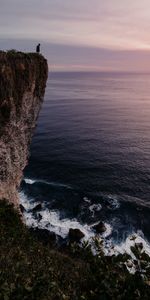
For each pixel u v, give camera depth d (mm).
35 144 90562
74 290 11539
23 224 23578
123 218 49500
